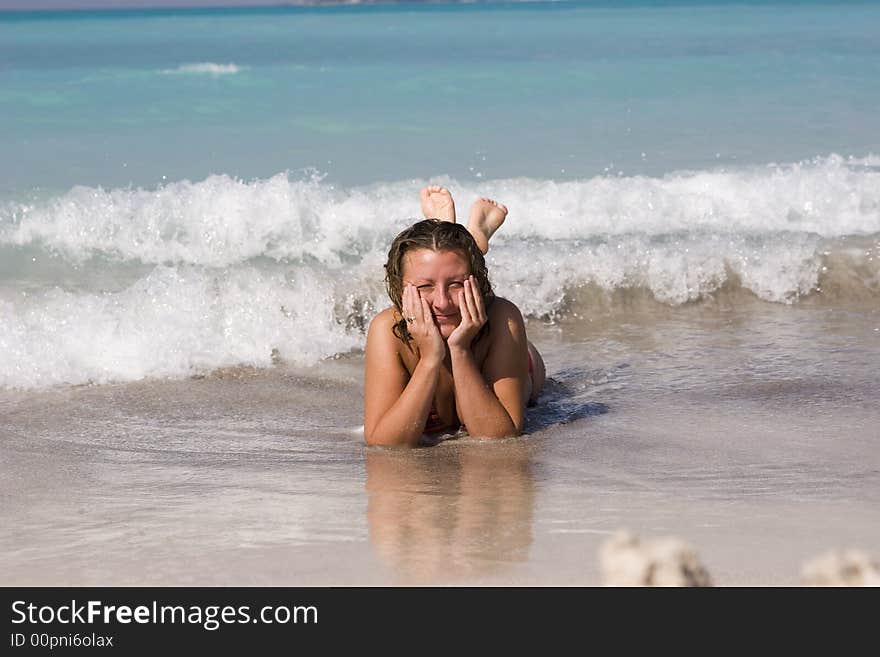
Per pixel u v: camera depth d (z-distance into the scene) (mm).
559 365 8805
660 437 6801
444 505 5426
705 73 30062
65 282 10625
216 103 24406
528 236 12422
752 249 11289
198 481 5906
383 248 11977
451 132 20312
